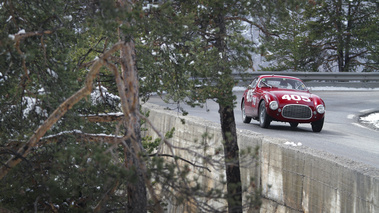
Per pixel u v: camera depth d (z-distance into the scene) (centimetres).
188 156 2875
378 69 7088
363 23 6694
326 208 1744
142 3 1175
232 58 1479
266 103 2756
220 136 2559
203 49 1479
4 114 1130
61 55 1077
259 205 859
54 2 1061
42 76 1071
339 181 1669
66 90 1066
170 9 1162
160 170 827
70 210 1105
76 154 903
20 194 1084
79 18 1169
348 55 7062
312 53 6744
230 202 826
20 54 962
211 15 1515
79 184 1112
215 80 1448
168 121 3284
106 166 888
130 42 1115
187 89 1416
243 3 1419
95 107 1375
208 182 2572
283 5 1379
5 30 1040
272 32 1486
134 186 1087
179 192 832
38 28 1070
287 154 2005
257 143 2222
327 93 5269
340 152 2109
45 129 953
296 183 1942
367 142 2442
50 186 1013
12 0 1060
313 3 1421
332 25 6688
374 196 1482
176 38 1247
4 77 1048
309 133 2694
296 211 1941
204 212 838
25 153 977
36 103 1111
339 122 3269
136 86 1117
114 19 1000
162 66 1379
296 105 2700
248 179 2275
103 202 1084
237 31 1603
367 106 4206
